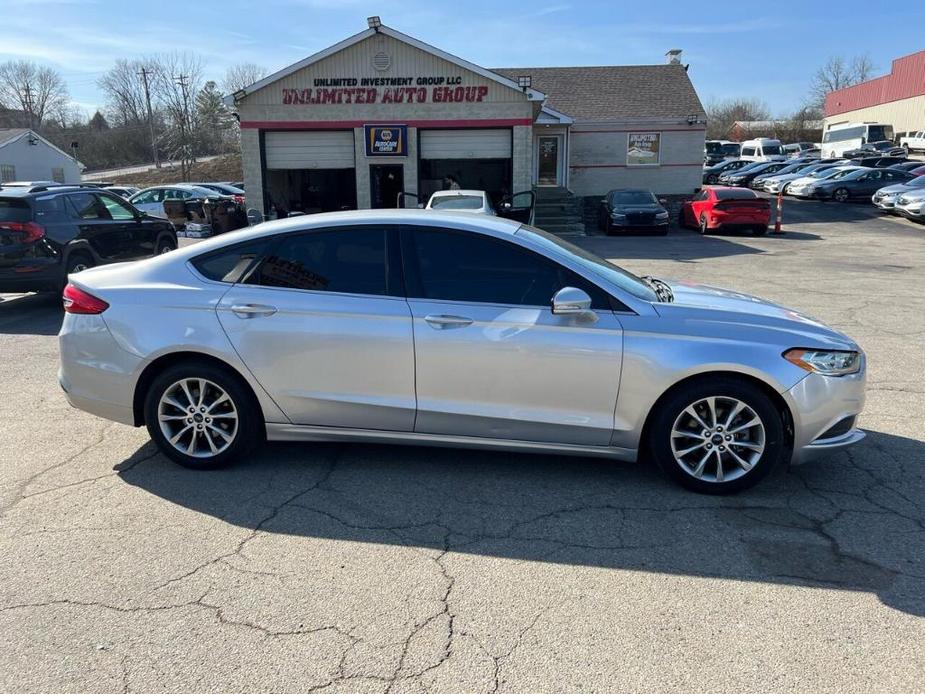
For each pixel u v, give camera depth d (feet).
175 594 10.08
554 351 12.87
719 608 9.72
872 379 20.67
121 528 11.99
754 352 12.56
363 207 65.67
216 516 12.42
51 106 305.53
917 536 11.70
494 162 72.49
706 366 12.55
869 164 113.60
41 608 9.75
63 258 30.81
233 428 14.07
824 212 91.40
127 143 278.87
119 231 34.81
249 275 13.89
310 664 8.64
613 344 12.78
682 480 13.20
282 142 64.59
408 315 13.21
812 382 12.54
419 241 13.55
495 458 14.94
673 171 91.61
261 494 13.29
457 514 12.50
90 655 8.81
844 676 8.39
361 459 14.93
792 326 13.12
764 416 12.69
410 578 10.49
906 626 9.31
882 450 15.35
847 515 12.42
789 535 11.73
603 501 12.98
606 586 10.27
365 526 12.07
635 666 8.57
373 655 8.79
